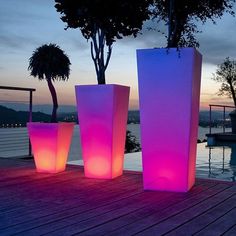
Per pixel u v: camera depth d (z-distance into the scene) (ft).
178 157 9.86
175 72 9.84
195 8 11.08
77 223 6.84
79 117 11.95
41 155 12.89
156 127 10.02
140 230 6.45
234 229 6.56
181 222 6.97
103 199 8.89
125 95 12.30
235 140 34.12
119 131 12.10
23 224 6.75
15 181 11.27
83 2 12.42
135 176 12.32
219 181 11.55
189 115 9.77
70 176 12.24
